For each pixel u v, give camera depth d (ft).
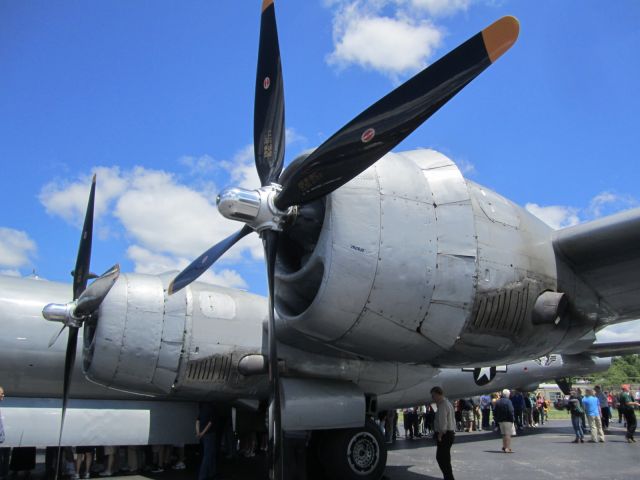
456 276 16.69
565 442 44.16
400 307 16.42
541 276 18.21
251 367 24.95
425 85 13.93
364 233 16.20
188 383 24.84
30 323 27.35
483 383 40.04
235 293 26.89
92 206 26.11
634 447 40.01
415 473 27.71
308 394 22.13
